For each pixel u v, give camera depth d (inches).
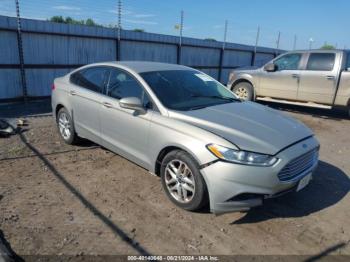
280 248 121.4
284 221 139.6
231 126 137.5
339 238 129.2
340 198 163.0
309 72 352.2
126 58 486.6
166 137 143.0
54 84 229.6
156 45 527.5
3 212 136.1
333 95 339.9
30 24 373.4
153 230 128.6
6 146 216.8
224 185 124.9
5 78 366.3
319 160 220.7
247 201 127.1
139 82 164.9
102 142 188.2
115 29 460.4
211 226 133.1
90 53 442.3
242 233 129.5
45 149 213.5
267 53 807.7
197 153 130.4
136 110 155.7
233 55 698.8
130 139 165.2
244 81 416.8
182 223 134.1
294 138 139.0
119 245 118.7
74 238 121.2
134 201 150.1
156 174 156.6
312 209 150.8
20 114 319.6
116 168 186.2
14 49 367.6
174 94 162.7
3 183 162.9
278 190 129.3
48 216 134.7
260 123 145.6
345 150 246.2
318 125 328.8
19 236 120.7
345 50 338.3
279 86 379.2
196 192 134.4
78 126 206.4
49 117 309.7
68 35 411.8
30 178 169.6
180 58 573.0
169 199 151.1
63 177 172.4
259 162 124.6
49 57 401.4
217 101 172.6
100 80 190.5
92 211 140.2
